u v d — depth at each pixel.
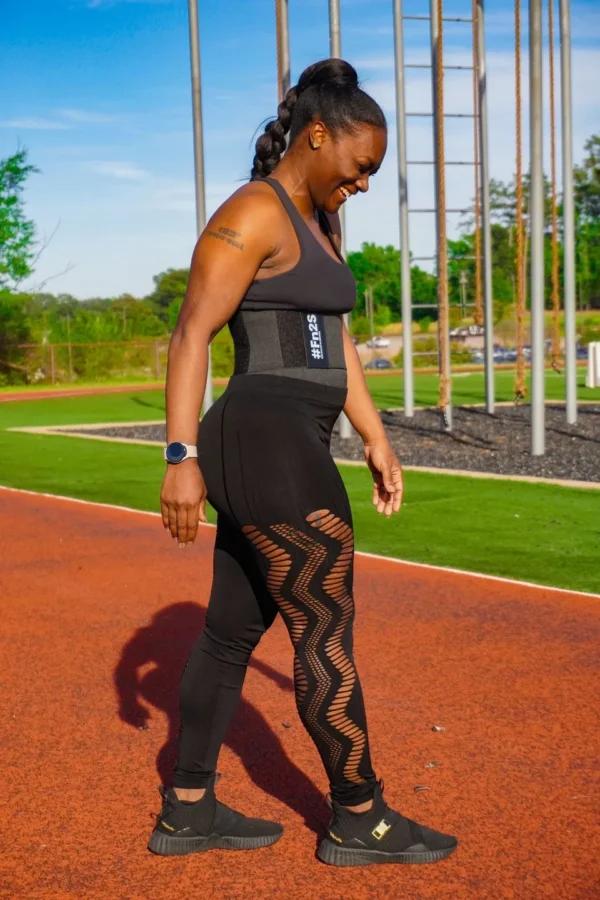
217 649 2.69
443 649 4.88
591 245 87.50
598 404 21.17
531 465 11.87
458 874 2.72
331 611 2.54
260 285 2.44
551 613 5.50
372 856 2.73
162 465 13.07
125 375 49.16
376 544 7.56
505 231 81.12
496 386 28.94
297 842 2.91
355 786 2.69
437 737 3.74
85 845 2.92
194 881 2.69
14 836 2.98
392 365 54.06
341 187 2.51
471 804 3.17
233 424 2.46
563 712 3.99
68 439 16.81
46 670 4.63
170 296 123.88
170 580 6.54
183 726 2.77
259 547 2.48
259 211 2.39
